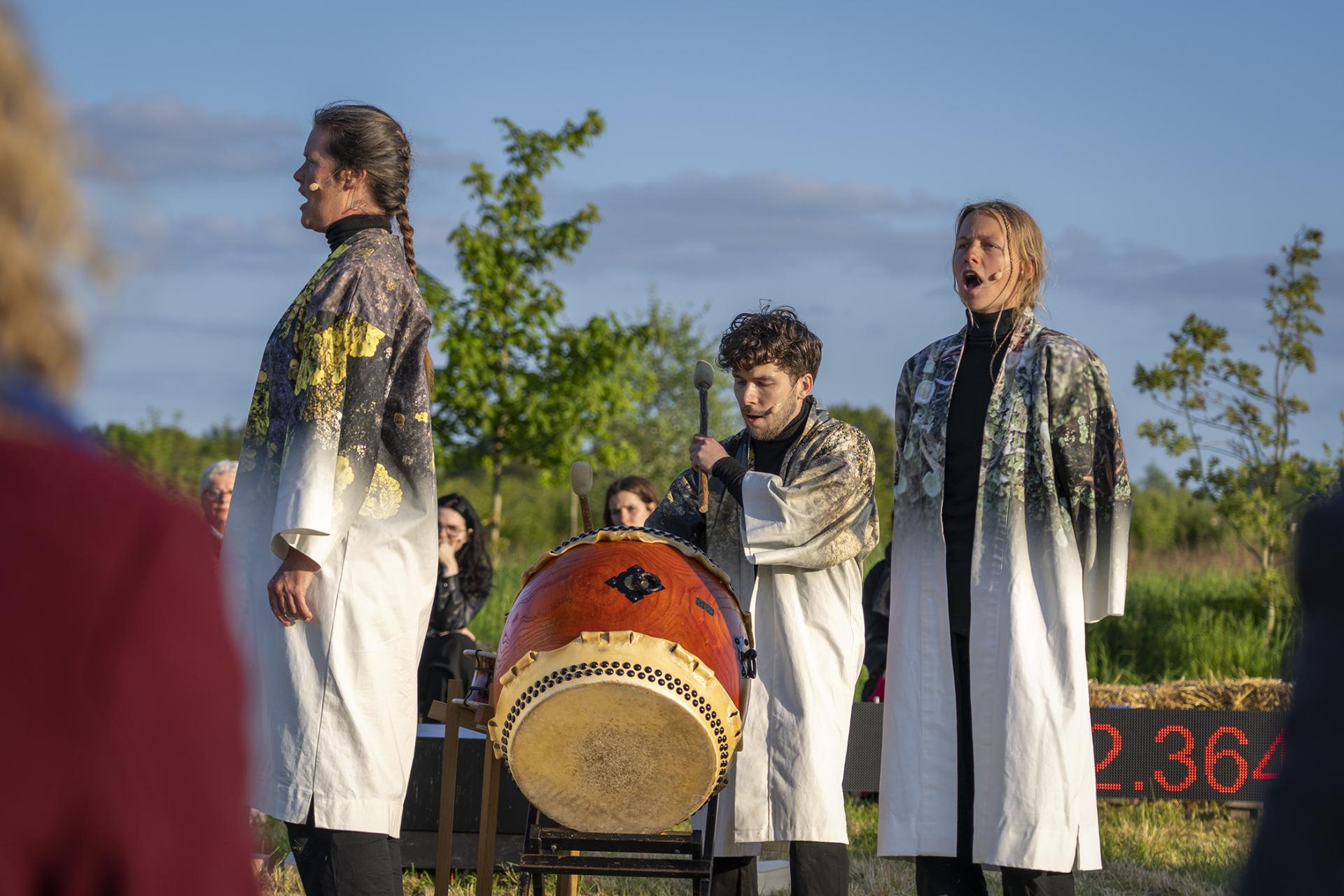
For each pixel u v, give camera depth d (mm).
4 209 1002
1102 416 4559
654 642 3645
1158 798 7711
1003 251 4621
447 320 16109
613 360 16766
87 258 1035
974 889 4621
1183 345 14320
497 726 3777
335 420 3850
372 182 4180
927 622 4625
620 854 5898
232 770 1073
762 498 4695
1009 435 4527
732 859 4695
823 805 4590
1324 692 1474
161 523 1068
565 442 16500
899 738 4621
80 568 1020
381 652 3908
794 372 4891
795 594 4777
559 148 16500
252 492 3975
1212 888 6062
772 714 4676
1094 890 6121
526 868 4348
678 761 3686
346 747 3830
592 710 3629
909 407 4836
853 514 4773
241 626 3926
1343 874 1407
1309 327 14062
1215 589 14438
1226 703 9188
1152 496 27953
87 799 1003
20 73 1015
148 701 1022
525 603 3855
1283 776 1488
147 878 1013
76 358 1069
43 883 1011
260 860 5879
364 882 3842
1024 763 4344
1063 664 4430
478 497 26000
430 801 6262
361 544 3918
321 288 3961
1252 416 14062
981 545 4512
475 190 16359
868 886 6152
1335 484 1624
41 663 999
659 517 5047
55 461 1045
